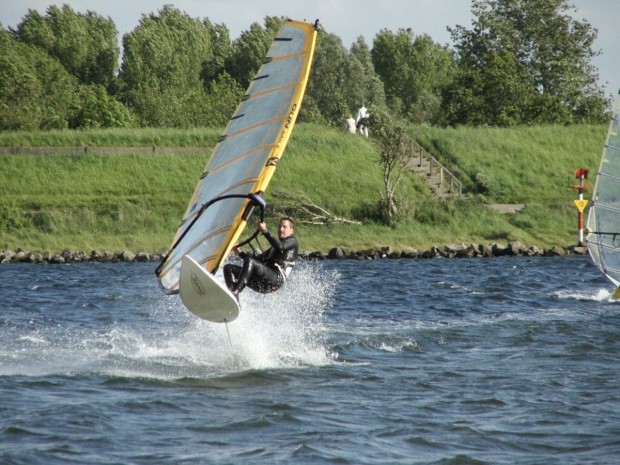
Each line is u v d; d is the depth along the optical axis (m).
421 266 75.06
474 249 88.50
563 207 100.88
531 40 178.88
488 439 21.02
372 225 96.56
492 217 98.06
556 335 35.84
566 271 68.25
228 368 28.53
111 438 20.55
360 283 58.22
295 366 29.11
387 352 32.06
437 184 108.81
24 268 75.81
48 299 48.81
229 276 27.52
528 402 24.59
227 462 18.89
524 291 53.34
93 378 26.69
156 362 29.23
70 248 89.31
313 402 24.31
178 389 25.52
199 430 21.41
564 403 24.42
